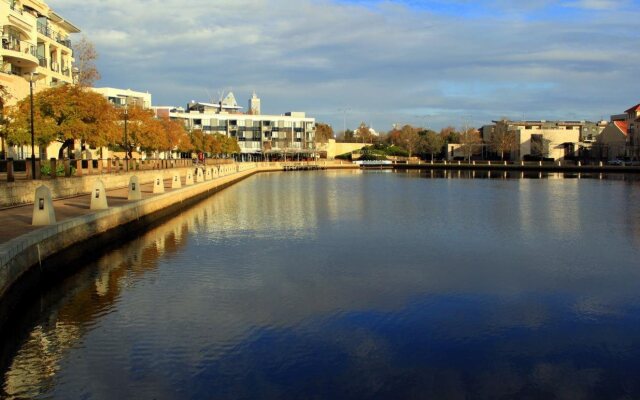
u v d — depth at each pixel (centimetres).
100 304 1736
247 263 2323
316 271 2178
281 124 17912
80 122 4300
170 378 1216
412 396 1150
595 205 4706
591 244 2789
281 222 3622
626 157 12281
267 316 1619
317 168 14925
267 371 1255
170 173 6494
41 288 1822
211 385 1185
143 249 2636
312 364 1290
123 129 6100
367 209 4422
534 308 1714
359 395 1149
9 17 5372
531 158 14050
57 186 3378
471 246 2728
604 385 1210
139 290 1898
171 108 16950
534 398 1154
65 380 1208
